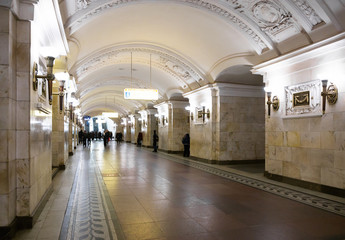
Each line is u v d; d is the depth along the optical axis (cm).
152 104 2327
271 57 827
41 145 468
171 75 1423
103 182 768
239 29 791
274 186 728
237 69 1052
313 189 679
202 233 395
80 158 1426
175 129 1809
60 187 681
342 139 603
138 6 756
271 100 845
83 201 558
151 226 420
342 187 603
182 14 820
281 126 796
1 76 349
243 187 714
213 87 1206
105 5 685
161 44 1098
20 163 379
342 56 604
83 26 771
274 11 675
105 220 443
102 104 3797
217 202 564
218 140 1209
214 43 961
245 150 1248
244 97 1259
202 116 1330
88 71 1267
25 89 381
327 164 641
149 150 2106
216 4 723
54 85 945
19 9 373
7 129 349
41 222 419
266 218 463
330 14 580
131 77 1723
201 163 1257
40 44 460
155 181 791
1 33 350
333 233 397
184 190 674
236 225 429
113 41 1018
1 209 347
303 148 714
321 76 654
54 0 367
